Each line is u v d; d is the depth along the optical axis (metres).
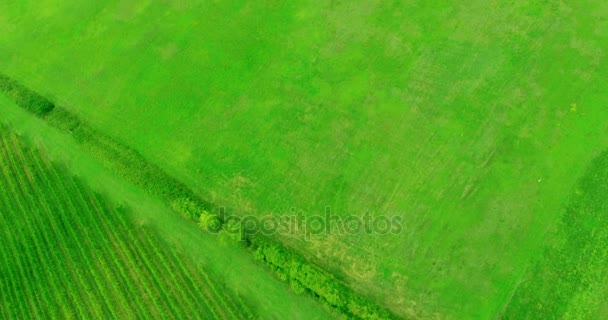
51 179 41.78
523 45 41.47
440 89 40.81
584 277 34.47
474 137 38.97
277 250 36.25
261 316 35.94
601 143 37.78
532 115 39.12
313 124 40.81
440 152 38.81
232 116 41.91
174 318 36.84
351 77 42.00
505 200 36.94
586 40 41.09
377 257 36.53
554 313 33.88
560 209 36.31
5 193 42.06
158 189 39.31
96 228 39.91
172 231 39.06
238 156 40.56
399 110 40.47
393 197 37.97
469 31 42.47
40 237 40.22
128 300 37.78
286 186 39.22
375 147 39.56
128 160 41.03
